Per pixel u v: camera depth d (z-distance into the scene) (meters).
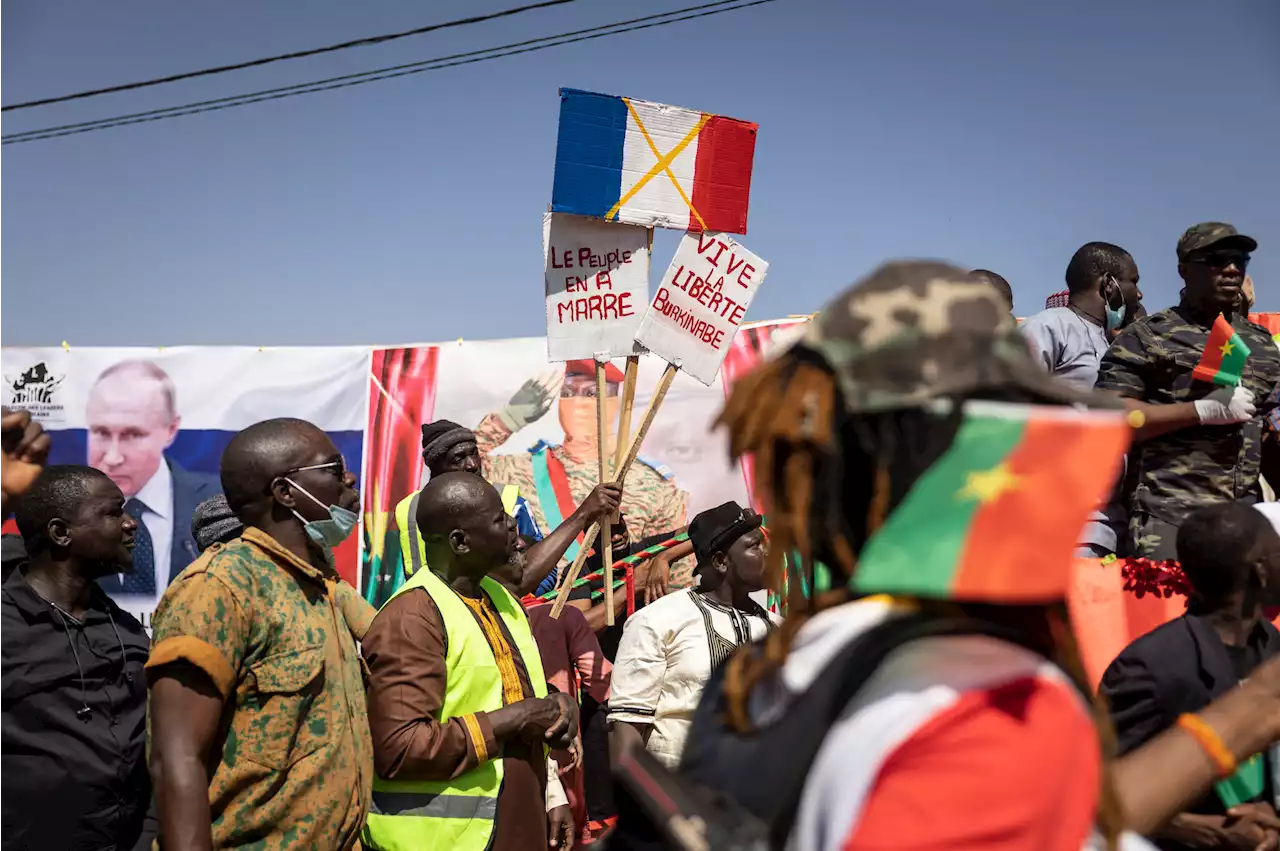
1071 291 5.14
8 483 2.30
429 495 3.55
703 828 1.02
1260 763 2.57
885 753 0.88
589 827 5.30
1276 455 4.15
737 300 4.79
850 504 1.04
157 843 2.74
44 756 3.21
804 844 0.92
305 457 2.97
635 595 6.05
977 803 0.85
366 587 7.35
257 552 2.85
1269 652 2.88
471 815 3.26
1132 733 2.67
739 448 1.06
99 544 3.42
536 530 6.98
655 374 7.28
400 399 7.47
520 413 7.37
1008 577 0.88
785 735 1.00
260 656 2.72
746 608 4.18
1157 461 3.85
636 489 7.11
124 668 3.43
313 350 7.58
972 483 0.92
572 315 4.78
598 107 4.71
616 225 4.80
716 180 4.86
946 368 0.95
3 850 3.16
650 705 3.96
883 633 0.99
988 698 0.90
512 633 3.68
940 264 1.05
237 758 2.69
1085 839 0.92
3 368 7.66
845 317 1.01
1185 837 2.52
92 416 7.62
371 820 3.28
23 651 3.24
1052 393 0.98
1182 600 3.51
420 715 3.15
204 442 7.58
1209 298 3.84
